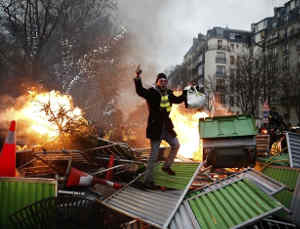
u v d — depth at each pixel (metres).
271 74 31.50
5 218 2.86
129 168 5.38
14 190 2.97
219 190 3.57
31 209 2.66
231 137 5.82
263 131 9.20
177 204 3.32
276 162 5.51
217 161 5.91
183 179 3.94
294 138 5.74
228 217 2.94
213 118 6.30
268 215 2.76
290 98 32.09
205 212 3.15
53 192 3.05
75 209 2.79
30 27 14.33
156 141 3.83
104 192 4.10
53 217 2.64
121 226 3.26
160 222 2.96
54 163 4.80
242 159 5.78
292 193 4.14
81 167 5.09
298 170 4.49
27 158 5.41
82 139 5.22
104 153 5.30
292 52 38.78
